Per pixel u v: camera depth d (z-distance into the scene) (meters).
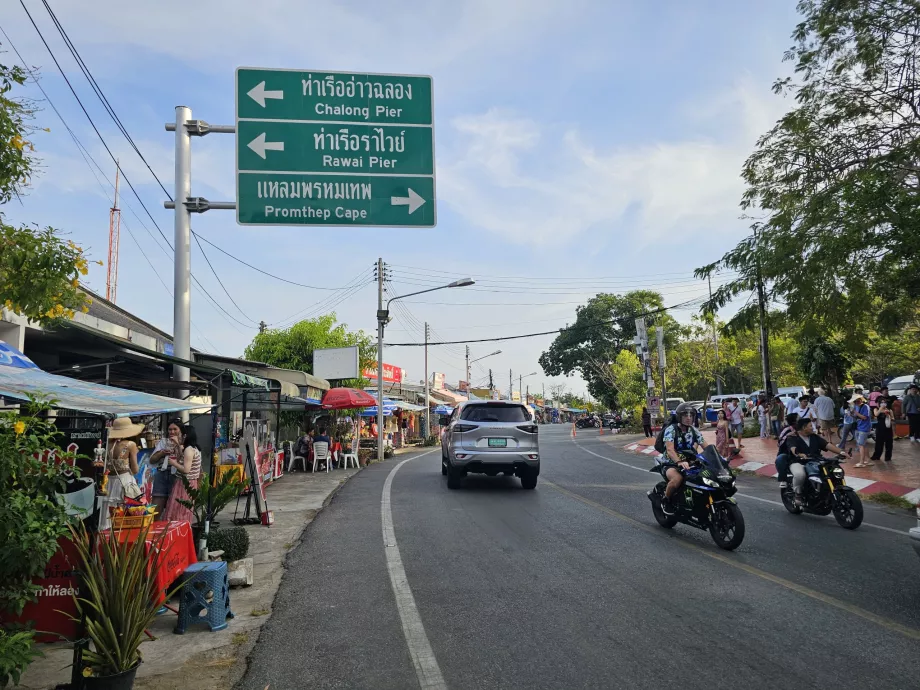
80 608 4.32
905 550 7.89
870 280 11.62
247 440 10.70
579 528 9.43
